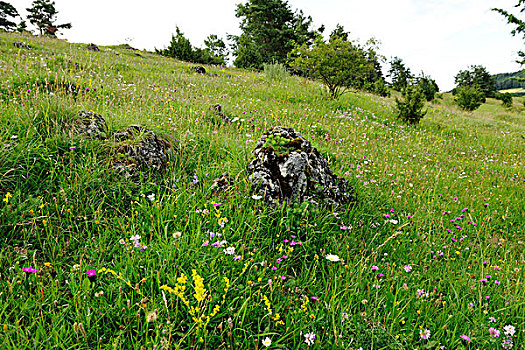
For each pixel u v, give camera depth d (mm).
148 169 4160
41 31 58906
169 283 2451
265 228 3457
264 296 2299
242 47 37719
